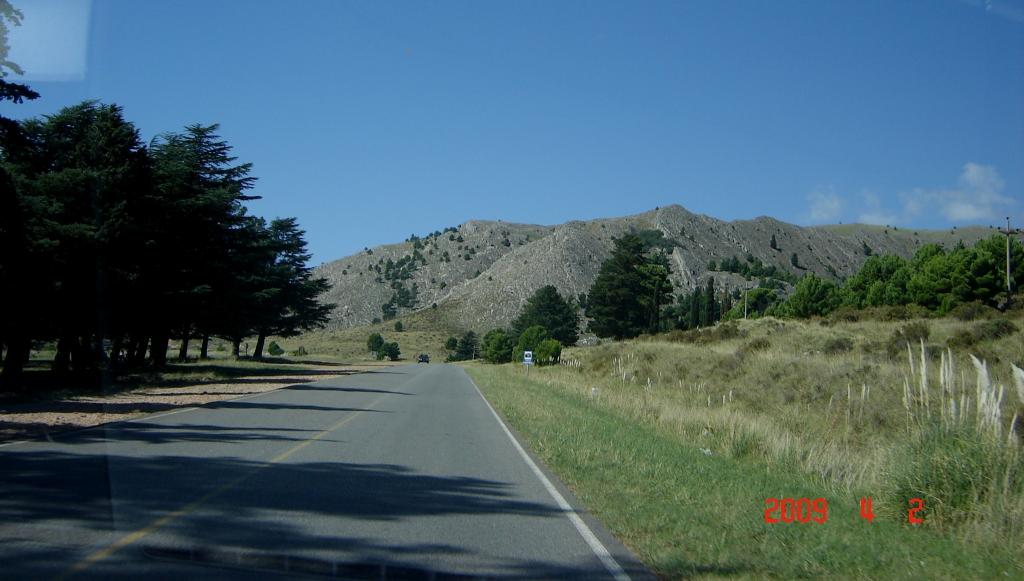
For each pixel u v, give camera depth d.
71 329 31.16
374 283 199.62
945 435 9.48
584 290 145.25
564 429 17.50
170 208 36.69
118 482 9.94
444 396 29.83
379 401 26.31
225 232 43.12
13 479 9.97
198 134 46.03
